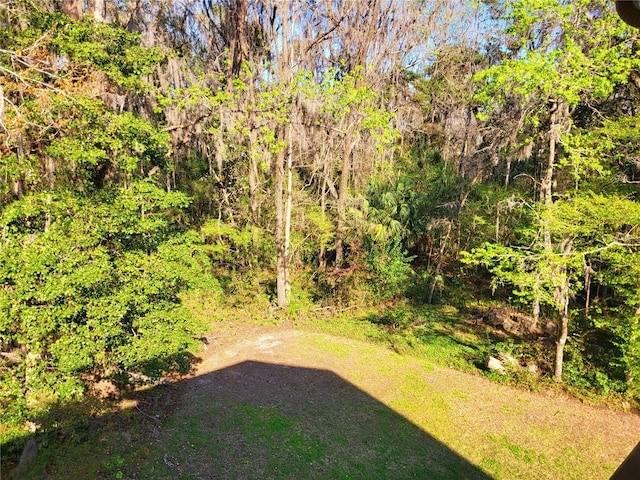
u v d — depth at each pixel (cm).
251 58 1579
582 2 807
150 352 754
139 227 785
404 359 1205
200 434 811
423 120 2627
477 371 1127
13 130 637
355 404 955
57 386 674
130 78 896
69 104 712
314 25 1662
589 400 973
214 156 1914
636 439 843
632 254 846
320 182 2044
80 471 659
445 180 1920
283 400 961
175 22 1741
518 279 921
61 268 641
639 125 848
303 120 1636
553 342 1214
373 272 1734
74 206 704
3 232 660
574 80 811
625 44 814
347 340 1340
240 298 1581
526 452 800
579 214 845
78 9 970
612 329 973
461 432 860
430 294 1695
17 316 636
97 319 682
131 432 786
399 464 754
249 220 1775
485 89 926
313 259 1914
